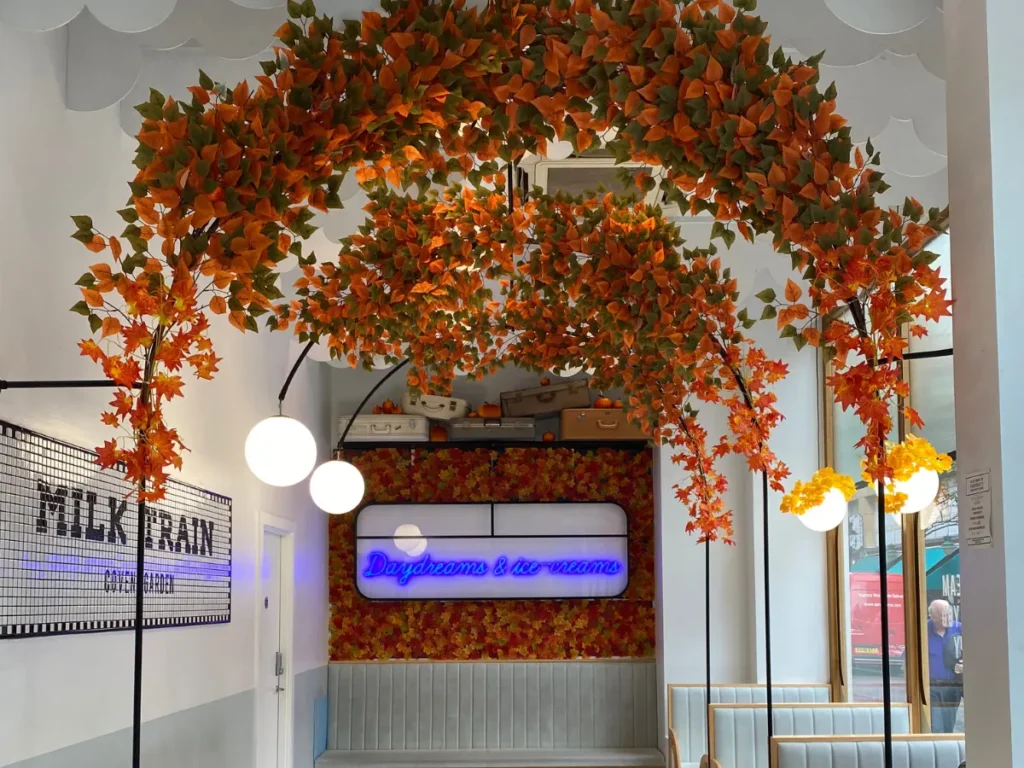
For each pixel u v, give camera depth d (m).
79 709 4.14
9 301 3.55
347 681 10.05
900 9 3.03
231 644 6.60
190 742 5.68
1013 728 2.23
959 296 2.49
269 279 3.02
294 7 2.88
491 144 3.02
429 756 9.58
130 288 2.91
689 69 2.78
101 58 4.03
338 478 6.62
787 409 8.80
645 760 9.54
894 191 5.92
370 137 3.01
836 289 2.87
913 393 6.93
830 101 2.79
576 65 2.84
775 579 8.77
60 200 3.98
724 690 8.08
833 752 5.50
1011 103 2.36
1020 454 2.29
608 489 10.34
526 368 6.03
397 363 5.91
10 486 3.52
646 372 5.80
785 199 2.81
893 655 7.34
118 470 4.55
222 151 2.84
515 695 10.06
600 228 4.79
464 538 10.23
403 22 2.87
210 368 3.18
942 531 6.44
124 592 4.62
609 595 10.15
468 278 5.00
